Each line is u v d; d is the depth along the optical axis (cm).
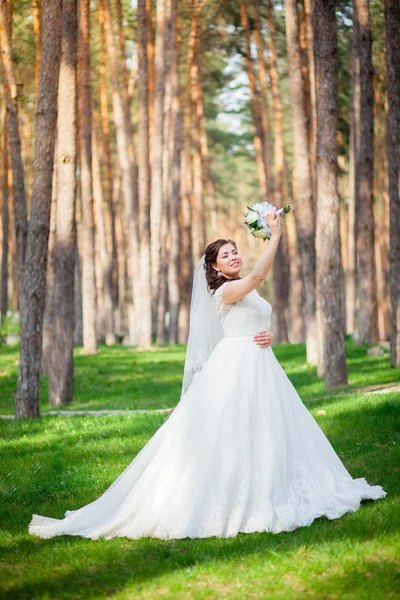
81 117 2561
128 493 572
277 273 3262
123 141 2788
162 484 543
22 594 453
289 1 1809
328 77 1331
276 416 550
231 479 528
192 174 4262
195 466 535
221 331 581
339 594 415
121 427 1052
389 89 1444
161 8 2544
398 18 1412
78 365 2214
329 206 1348
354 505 564
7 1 1556
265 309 580
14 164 1820
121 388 1777
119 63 3275
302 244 1873
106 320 3325
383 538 491
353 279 2920
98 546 527
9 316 3133
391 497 594
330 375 1366
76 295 3198
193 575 454
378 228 3575
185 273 3419
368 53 2091
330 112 1330
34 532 580
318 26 1327
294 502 536
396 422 867
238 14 2869
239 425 540
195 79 3075
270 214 549
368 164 2205
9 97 1734
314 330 1897
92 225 2603
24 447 941
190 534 518
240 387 549
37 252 1168
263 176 3291
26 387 1188
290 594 419
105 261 3312
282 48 2956
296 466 554
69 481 751
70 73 1391
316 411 998
